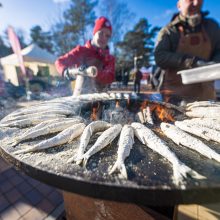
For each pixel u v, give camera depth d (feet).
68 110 3.68
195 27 6.46
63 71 6.90
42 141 2.27
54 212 4.74
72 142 2.38
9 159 2.07
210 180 1.57
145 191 1.47
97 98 5.25
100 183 1.54
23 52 22.72
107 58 7.89
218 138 2.35
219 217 2.15
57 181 1.69
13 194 5.41
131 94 5.98
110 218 2.88
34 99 11.46
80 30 47.47
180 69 6.49
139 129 2.57
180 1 6.34
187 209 2.39
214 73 3.79
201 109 3.74
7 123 3.07
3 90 15.01
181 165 1.75
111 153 2.11
